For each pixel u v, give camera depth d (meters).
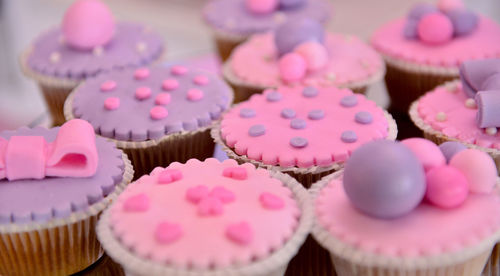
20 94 0.60
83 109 0.45
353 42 0.51
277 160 0.41
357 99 0.44
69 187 0.40
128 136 0.44
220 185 0.39
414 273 0.37
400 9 0.61
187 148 0.45
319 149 0.41
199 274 0.36
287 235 0.37
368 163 0.37
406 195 0.36
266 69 0.49
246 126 0.43
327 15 0.56
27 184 0.40
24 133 0.43
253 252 0.36
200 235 0.36
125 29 0.53
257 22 0.55
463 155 0.38
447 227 0.37
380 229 0.37
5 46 0.64
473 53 0.48
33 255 0.41
